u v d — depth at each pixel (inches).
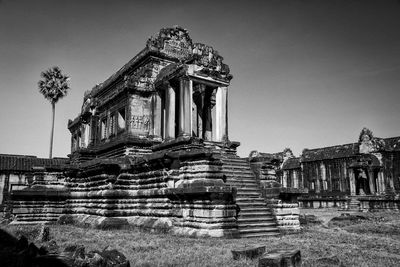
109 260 342.3
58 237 590.6
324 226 884.0
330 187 2170.3
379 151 1893.5
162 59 924.0
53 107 2063.2
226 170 724.0
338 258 416.2
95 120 1117.7
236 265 375.9
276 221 674.8
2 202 1560.0
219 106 835.4
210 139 948.6
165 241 541.6
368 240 609.0
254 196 700.7
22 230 577.0
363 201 1679.4
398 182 1857.8
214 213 581.6
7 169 1590.8
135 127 869.8
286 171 2536.9
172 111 822.5
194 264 381.1
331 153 2218.3
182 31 962.1
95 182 824.3
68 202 922.7
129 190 767.1
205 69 797.2
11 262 350.0
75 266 334.0
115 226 717.9
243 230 610.5
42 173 941.2
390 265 393.4
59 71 2085.4
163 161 685.3
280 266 340.8
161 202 689.6
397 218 1173.1
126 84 865.5
